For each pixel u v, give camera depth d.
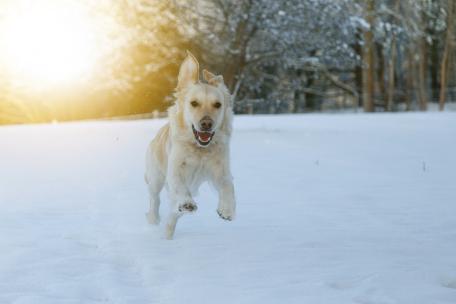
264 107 45.25
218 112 6.05
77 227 6.88
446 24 44.59
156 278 5.05
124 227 6.90
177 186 6.06
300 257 5.62
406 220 7.16
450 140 16.53
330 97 50.31
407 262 5.44
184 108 6.12
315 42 40.78
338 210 7.77
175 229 6.86
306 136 18.09
